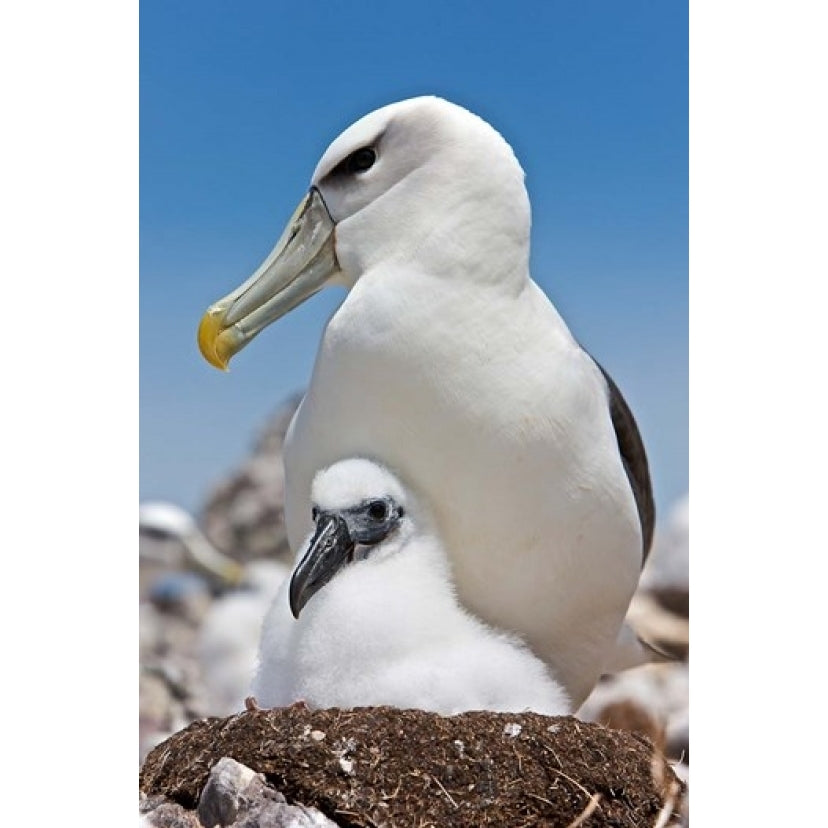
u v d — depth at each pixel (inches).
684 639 488.7
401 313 356.2
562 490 362.9
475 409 356.2
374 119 366.3
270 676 363.3
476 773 331.6
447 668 350.6
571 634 383.2
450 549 368.2
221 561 645.3
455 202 358.3
